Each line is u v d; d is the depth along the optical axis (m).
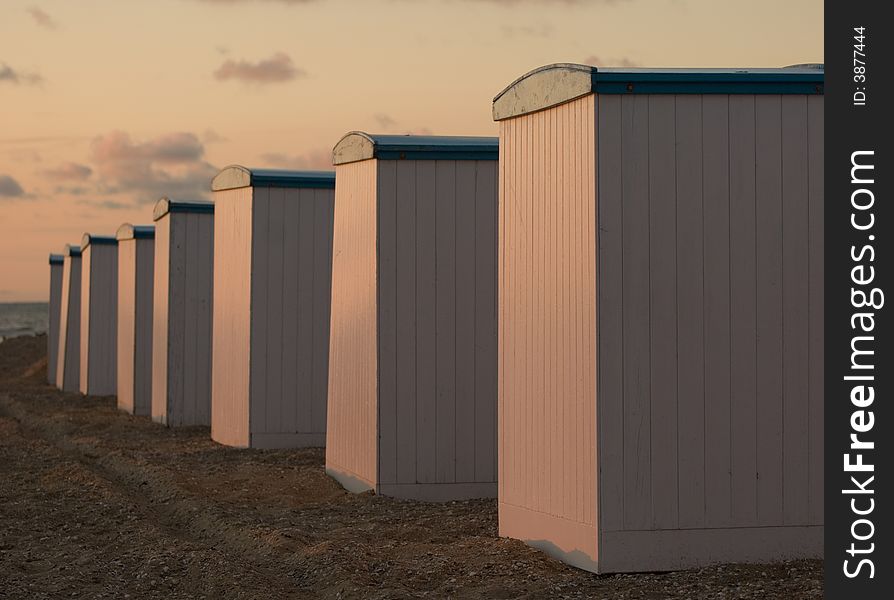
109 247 22.77
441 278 10.12
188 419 16.42
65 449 15.05
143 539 8.81
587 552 6.97
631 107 6.86
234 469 12.15
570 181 7.13
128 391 19.28
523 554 7.46
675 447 6.91
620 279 6.85
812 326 7.06
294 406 13.60
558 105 7.27
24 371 31.00
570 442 7.16
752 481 6.98
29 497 10.77
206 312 16.45
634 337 6.87
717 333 6.96
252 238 13.41
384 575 7.21
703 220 6.94
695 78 6.90
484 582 6.90
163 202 16.59
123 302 19.98
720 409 6.96
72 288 24.69
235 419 13.88
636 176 6.87
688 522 6.91
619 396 6.86
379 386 10.07
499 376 8.13
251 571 7.55
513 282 7.91
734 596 6.23
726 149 6.97
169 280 16.25
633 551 6.87
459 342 10.15
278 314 13.53
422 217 10.09
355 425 10.66
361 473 10.48
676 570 6.90
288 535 8.47
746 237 6.99
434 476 10.11
